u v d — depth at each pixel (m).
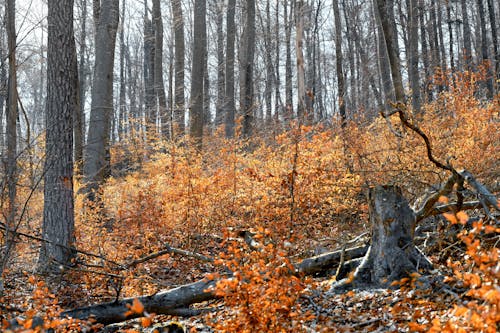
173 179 10.00
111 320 5.52
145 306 5.62
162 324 5.29
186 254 7.83
